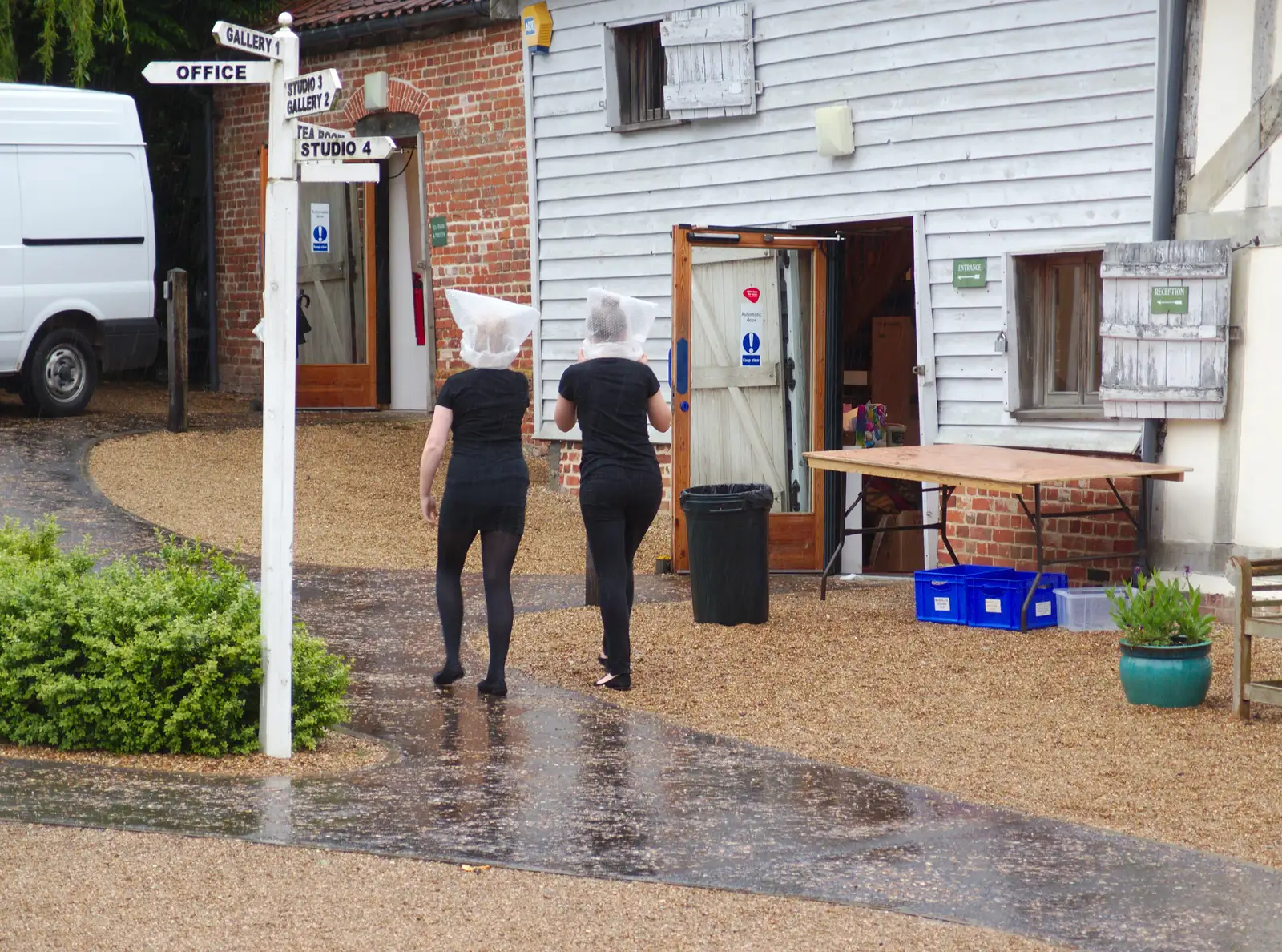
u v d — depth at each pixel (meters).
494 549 8.64
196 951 4.80
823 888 5.46
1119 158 11.41
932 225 12.66
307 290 20.55
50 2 18.89
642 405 9.02
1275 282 10.30
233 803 6.36
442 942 4.93
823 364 13.32
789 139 13.77
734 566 10.55
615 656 8.80
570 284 15.86
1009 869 5.70
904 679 9.03
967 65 12.35
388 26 17.84
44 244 16.36
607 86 15.15
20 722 7.37
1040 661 9.44
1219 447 10.60
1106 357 10.93
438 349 18.38
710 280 13.28
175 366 16.84
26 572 7.93
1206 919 5.20
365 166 7.09
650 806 6.49
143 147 17.11
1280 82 10.16
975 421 12.38
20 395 17.67
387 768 7.06
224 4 20.98
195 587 7.66
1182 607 8.37
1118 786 6.89
